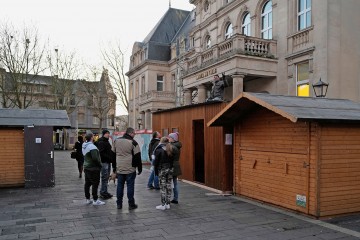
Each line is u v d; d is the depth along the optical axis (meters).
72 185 11.88
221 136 10.08
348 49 16.12
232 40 18.16
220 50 19.47
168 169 7.92
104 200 9.06
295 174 7.40
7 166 11.39
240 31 22.34
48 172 11.45
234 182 9.49
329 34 15.66
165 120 14.63
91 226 6.48
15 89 26.02
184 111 12.79
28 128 11.31
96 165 8.41
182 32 42.22
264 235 5.89
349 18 16.27
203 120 11.92
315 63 16.12
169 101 38.09
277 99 7.51
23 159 11.59
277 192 7.95
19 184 11.49
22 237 5.83
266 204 8.28
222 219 6.96
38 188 11.17
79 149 14.07
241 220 6.87
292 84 17.55
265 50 18.47
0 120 11.31
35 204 8.55
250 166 8.90
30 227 6.43
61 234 5.99
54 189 10.98
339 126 7.14
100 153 9.25
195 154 12.33
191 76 22.28
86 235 5.93
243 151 9.18
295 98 7.99
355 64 16.28
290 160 7.55
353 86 16.14
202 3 27.80
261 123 8.50
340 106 7.86
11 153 11.47
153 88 41.44
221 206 8.14
